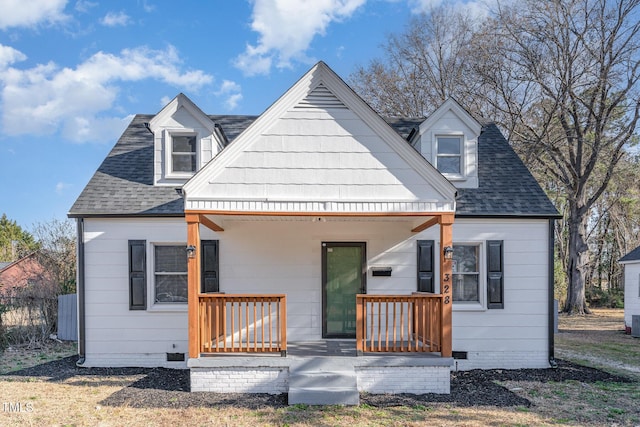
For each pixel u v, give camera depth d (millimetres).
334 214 7078
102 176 9711
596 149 19125
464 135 9812
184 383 7453
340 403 6316
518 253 9023
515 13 18922
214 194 6988
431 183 7102
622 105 18797
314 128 7164
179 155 9648
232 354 7109
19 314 11773
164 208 8859
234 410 6055
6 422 5578
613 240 30328
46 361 9500
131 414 5895
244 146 7078
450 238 7059
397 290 9000
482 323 8938
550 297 8953
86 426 5457
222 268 8953
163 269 9000
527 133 20969
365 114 7141
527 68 18969
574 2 17750
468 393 6965
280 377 6871
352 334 8930
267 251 8977
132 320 8797
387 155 7164
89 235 8820
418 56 25625
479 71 20453
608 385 7559
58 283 13336
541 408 6219
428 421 5641
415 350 7180
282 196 7043
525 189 9594
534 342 8938
